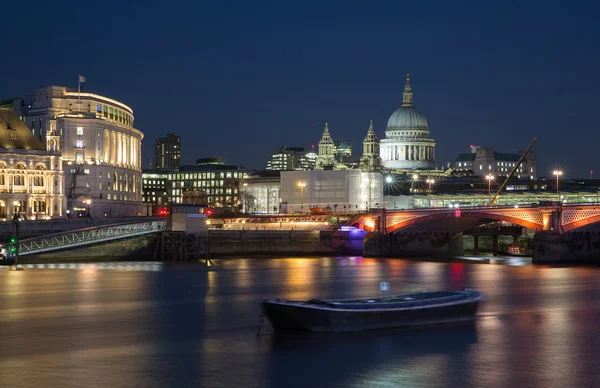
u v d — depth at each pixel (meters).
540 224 192.62
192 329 85.31
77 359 70.56
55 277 140.88
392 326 83.38
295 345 75.44
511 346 75.75
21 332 84.06
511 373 65.81
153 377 64.25
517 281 139.25
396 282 137.50
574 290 123.62
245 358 70.38
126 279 138.75
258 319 92.19
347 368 66.88
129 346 76.12
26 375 64.81
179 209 194.75
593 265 181.25
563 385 62.56
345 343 76.00
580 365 68.56
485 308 101.69
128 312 98.31
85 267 164.88
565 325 87.94
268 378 63.97
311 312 80.00
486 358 70.81
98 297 112.62
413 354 71.81
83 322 90.56
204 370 66.38
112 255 189.25
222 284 131.88
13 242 162.25
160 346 75.94
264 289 124.94
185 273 152.50
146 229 192.38
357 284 133.88
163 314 96.75
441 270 165.38
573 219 186.12
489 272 159.88
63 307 102.44
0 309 100.50
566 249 188.88
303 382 62.91
